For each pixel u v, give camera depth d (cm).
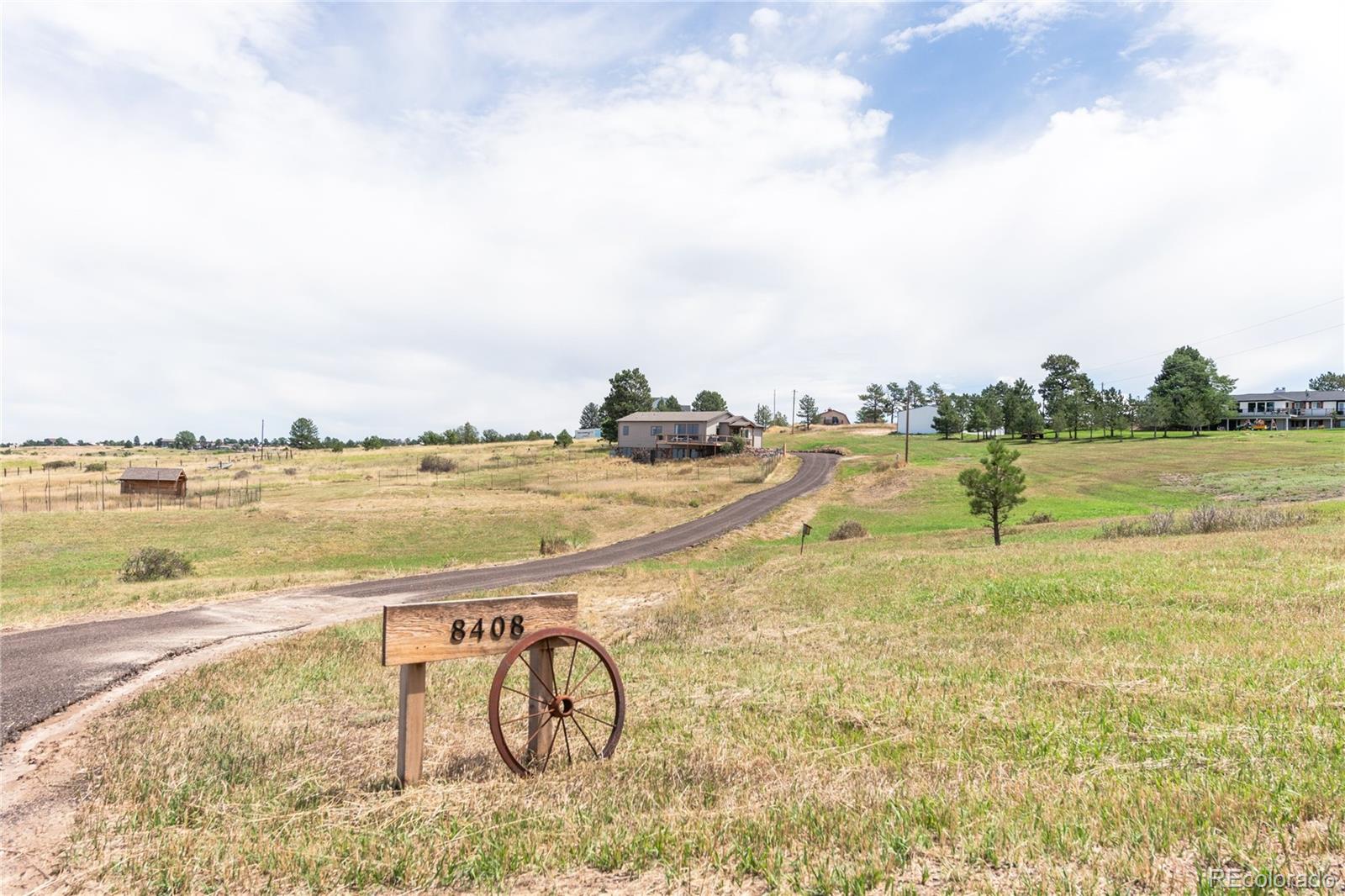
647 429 9975
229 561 3772
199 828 481
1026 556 1936
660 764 575
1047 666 843
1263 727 563
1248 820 399
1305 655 787
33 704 820
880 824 425
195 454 14188
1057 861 370
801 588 1792
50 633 1398
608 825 451
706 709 768
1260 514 2656
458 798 506
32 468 9806
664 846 414
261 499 6038
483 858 411
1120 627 1027
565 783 536
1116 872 355
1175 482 6009
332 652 1207
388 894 383
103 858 435
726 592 1919
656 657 1107
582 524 5112
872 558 2325
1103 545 2212
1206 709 623
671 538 4428
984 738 602
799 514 5569
